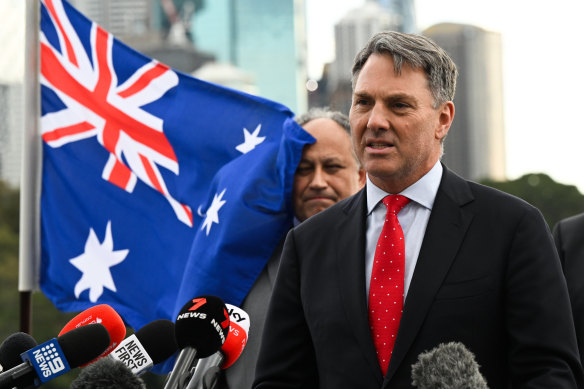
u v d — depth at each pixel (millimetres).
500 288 3018
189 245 5340
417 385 2443
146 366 3305
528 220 3082
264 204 4852
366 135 3172
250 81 190375
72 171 5656
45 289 5660
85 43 5719
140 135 5555
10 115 51688
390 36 3180
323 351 3125
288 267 3359
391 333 3047
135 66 5633
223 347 3766
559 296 2980
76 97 5715
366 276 3176
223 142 5328
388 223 3174
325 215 3387
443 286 3023
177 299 5012
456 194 3189
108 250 5527
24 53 5762
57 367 2924
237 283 4750
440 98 3186
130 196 5535
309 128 4801
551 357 2889
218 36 196875
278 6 197125
